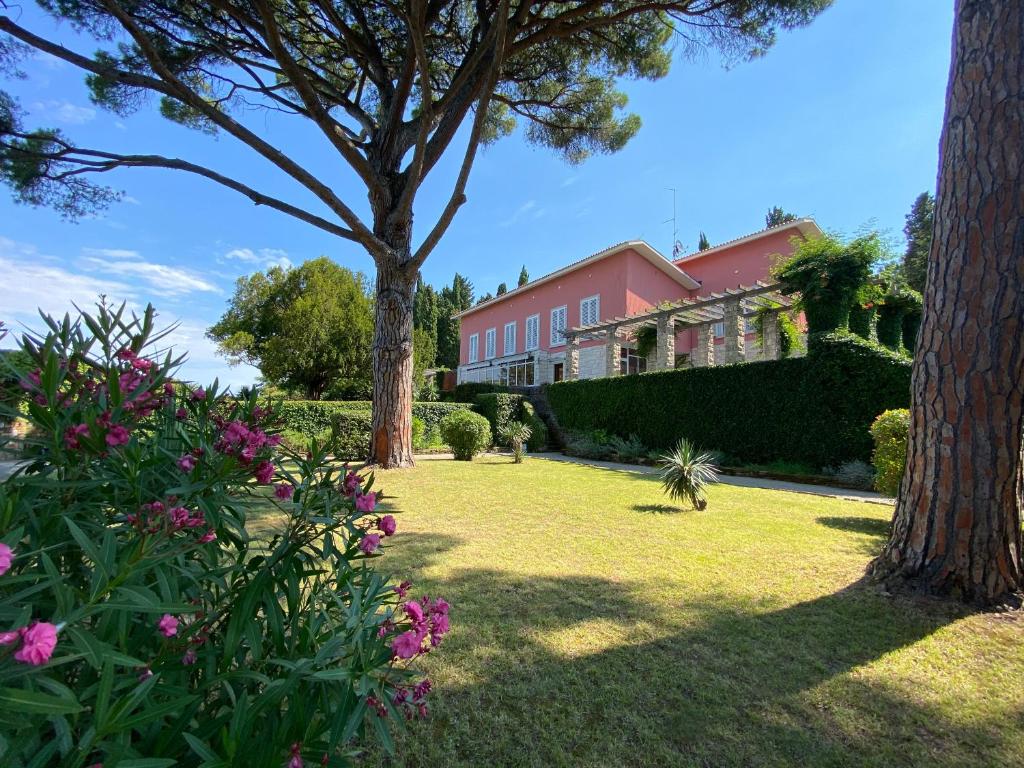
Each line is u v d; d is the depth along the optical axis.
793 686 2.27
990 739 1.92
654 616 3.01
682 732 1.95
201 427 1.59
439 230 8.29
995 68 3.06
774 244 19.08
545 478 9.22
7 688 0.78
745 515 5.92
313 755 1.08
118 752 0.87
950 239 3.22
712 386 12.50
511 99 10.70
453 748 1.86
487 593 3.37
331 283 24.72
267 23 6.30
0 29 5.72
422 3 6.30
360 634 1.25
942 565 3.21
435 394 27.41
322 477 1.62
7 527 1.01
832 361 10.12
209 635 1.35
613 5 8.48
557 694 2.20
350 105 9.65
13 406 1.31
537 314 24.56
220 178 7.17
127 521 1.25
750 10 7.38
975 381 3.12
